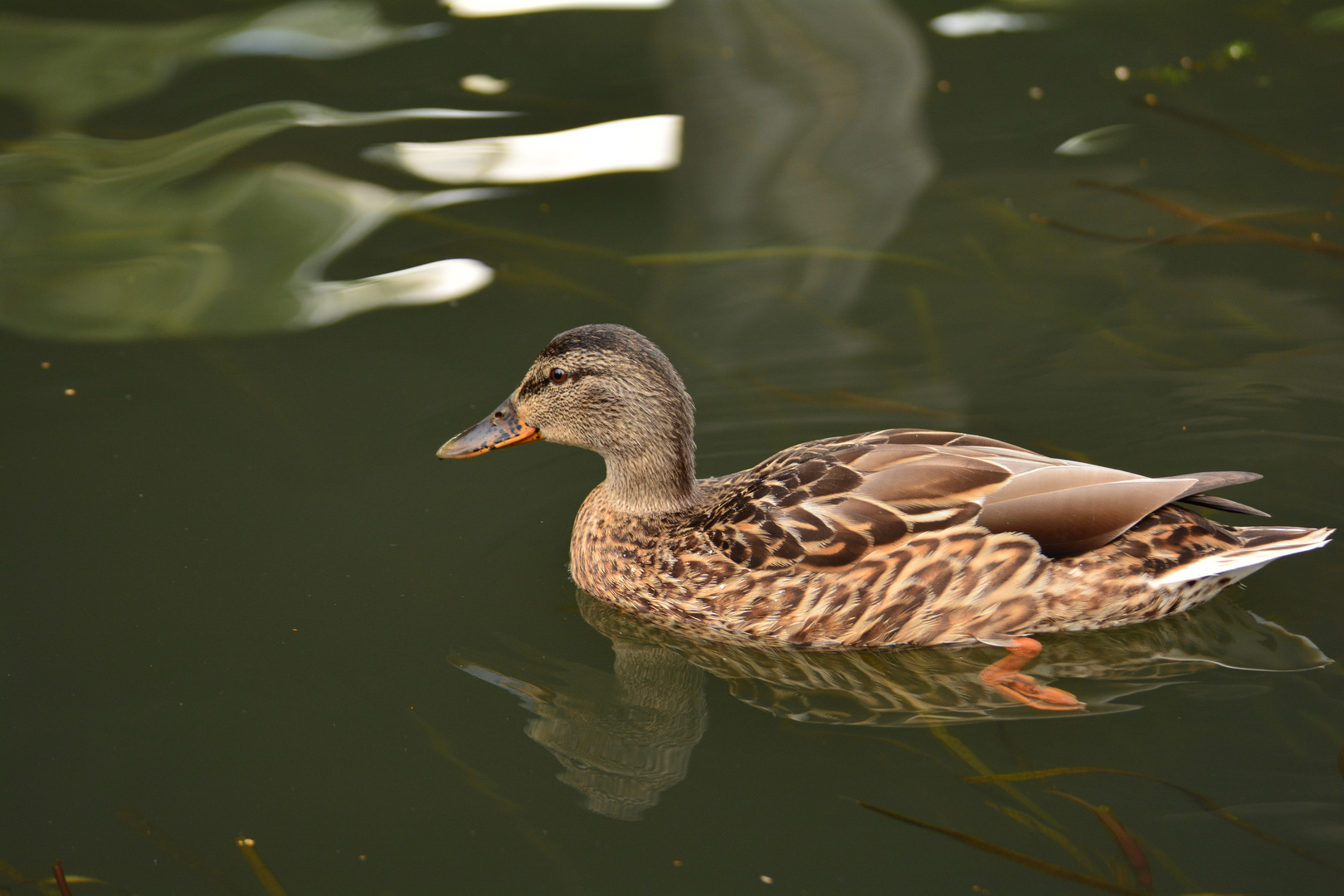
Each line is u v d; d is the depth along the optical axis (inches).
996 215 423.8
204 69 527.5
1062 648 264.7
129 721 248.8
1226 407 332.2
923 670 264.5
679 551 277.6
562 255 415.5
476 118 490.3
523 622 281.7
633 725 250.5
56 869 213.6
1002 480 263.4
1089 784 224.8
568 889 208.2
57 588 284.5
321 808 228.4
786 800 226.2
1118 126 468.1
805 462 276.2
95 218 434.3
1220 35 525.3
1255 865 203.8
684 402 287.7
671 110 494.0
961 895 203.0
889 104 494.3
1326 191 418.9
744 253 413.4
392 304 394.3
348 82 516.4
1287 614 267.9
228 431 341.1
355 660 266.7
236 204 442.9
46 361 369.1
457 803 229.5
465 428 339.0
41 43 547.8
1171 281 384.2
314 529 307.1
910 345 366.9
